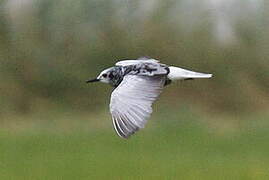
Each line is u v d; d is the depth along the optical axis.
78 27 26.52
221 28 25.42
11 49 24.92
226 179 15.26
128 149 18.38
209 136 20.08
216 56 25.11
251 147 18.94
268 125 21.53
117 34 25.45
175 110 22.92
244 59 25.08
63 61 25.22
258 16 25.48
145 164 16.56
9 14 25.28
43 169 16.03
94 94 24.52
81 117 23.23
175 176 15.36
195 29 25.27
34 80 24.52
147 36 25.22
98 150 18.19
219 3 25.61
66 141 19.09
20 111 23.61
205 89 24.27
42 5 25.62
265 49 25.25
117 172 15.73
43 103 24.05
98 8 25.81
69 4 26.14
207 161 17.02
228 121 22.69
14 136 19.75
